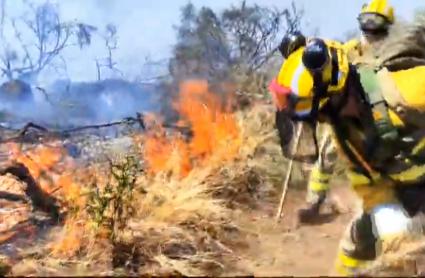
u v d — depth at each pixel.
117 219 4.86
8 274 4.38
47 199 5.27
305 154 4.08
